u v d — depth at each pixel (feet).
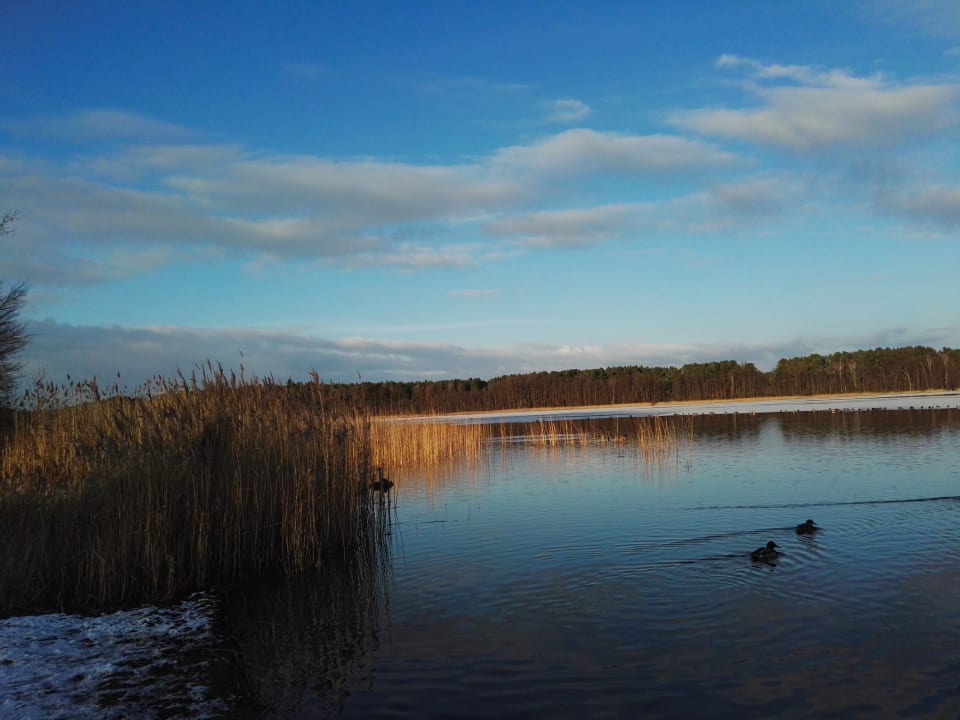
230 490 39.88
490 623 29.35
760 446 93.86
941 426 111.65
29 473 47.83
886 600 29.76
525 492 63.36
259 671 25.31
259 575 39.01
